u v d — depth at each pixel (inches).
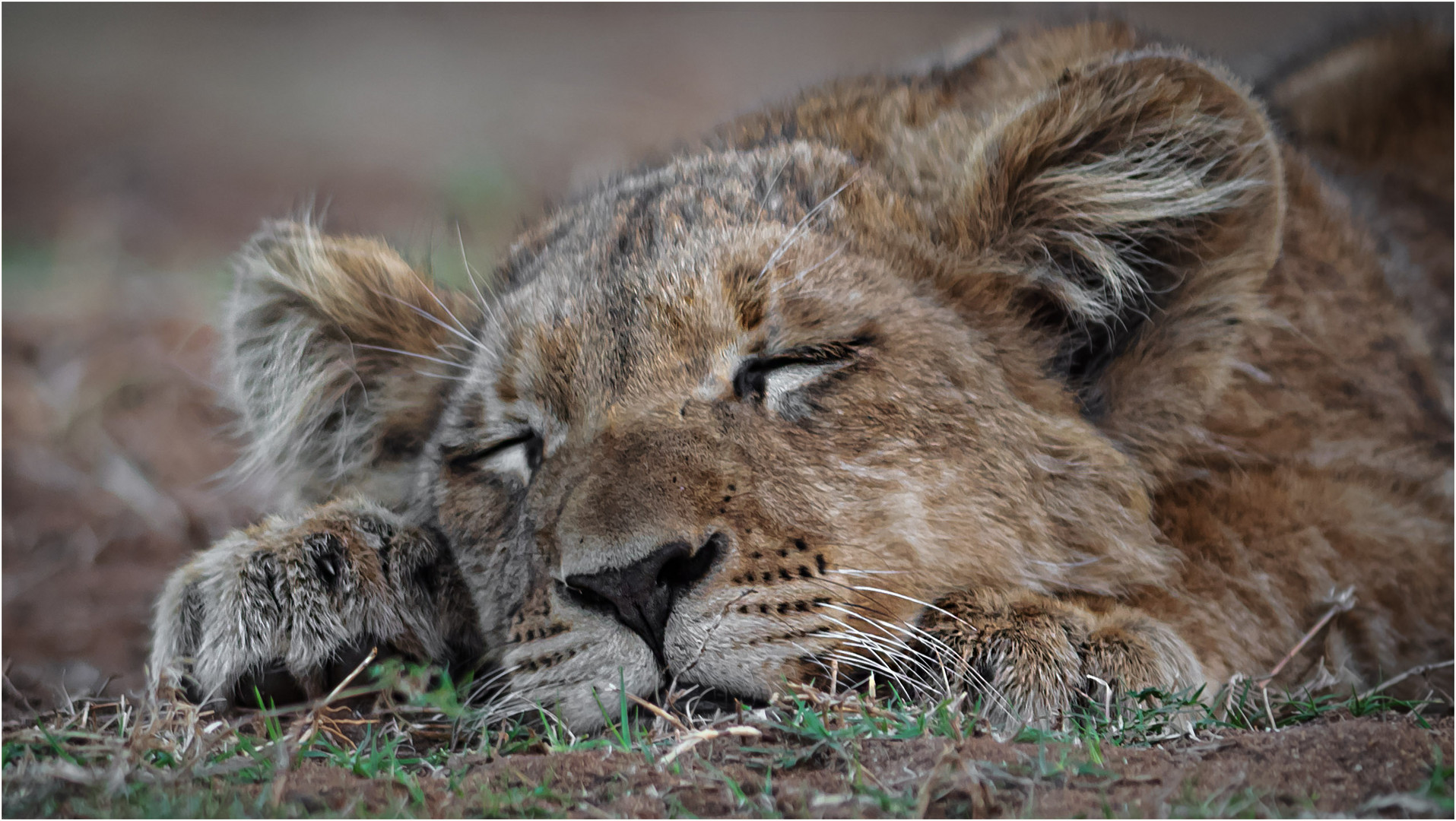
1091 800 211.8
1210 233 304.3
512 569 292.8
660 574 263.7
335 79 1656.0
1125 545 293.7
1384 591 324.5
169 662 291.6
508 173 983.0
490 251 544.7
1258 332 323.3
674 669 262.7
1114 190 313.6
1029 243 312.7
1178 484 312.5
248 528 313.1
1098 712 258.8
